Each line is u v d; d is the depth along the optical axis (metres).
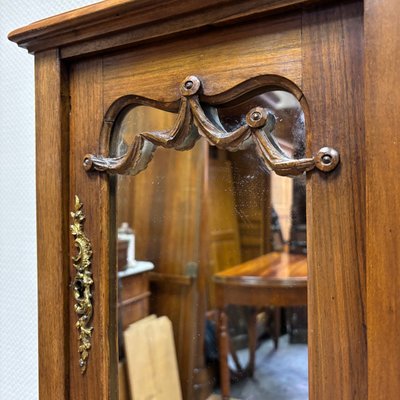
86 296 0.50
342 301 0.36
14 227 0.65
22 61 0.64
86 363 0.50
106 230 0.50
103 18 0.45
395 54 0.32
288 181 0.44
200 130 0.42
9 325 0.66
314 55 0.37
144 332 0.73
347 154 0.35
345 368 0.36
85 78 0.50
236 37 0.40
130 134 0.48
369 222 0.34
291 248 0.71
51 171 0.52
